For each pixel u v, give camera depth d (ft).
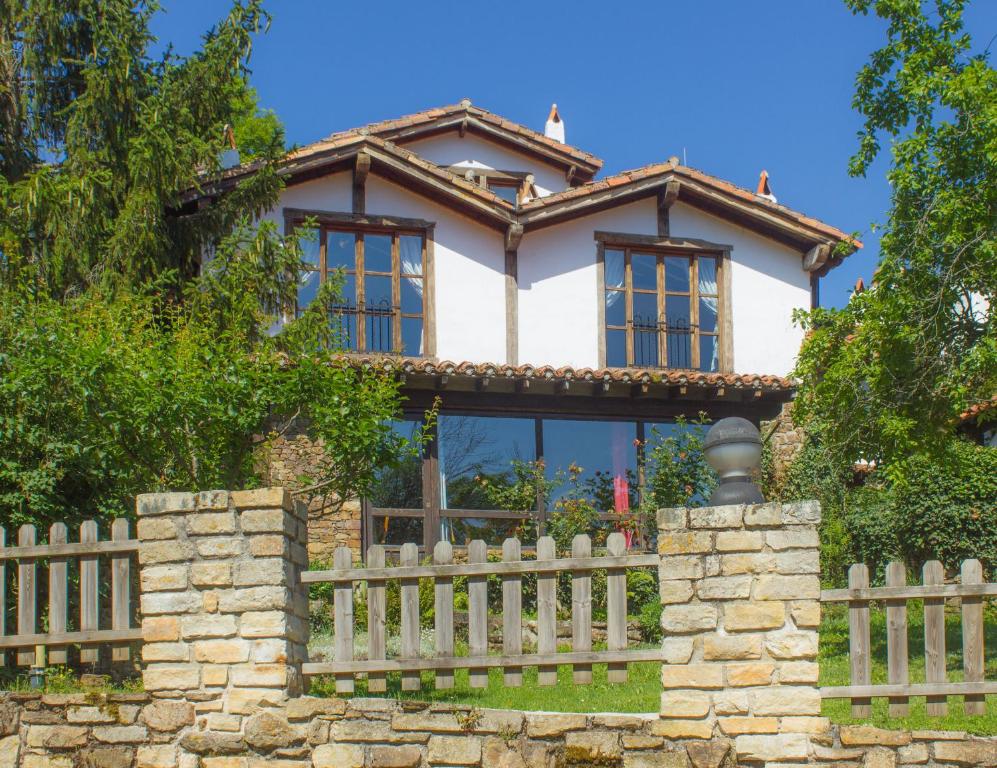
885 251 42.04
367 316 61.87
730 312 65.77
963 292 41.52
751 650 25.57
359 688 33.35
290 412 39.47
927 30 43.42
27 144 60.85
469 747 26.00
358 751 26.20
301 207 61.52
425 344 62.08
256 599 26.94
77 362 35.83
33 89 59.72
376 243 62.85
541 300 63.93
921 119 43.04
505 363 62.75
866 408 43.19
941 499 56.39
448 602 27.14
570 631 49.67
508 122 72.43
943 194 40.60
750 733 25.32
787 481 61.11
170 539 27.48
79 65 59.31
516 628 26.81
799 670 25.41
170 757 26.63
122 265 53.26
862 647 25.93
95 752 26.91
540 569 26.81
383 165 61.77
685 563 26.11
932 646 25.96
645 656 26.18
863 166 44.52
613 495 59.41
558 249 64.54
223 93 58.18
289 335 50.83
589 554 26.71
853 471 63.10
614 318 64.90
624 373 57.57
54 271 53.06
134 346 39.42
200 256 57.47
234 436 37.65
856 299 43.52
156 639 27.17
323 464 40.01
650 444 59.88
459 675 36.88
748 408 61.26
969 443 58.59
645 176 64.28
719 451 27.45
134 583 37.96
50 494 37.22
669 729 25.55
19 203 52.80
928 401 42.34
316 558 54.39
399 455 39.58
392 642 45.39
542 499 57.98
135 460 37.27
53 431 37.96
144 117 53.98
